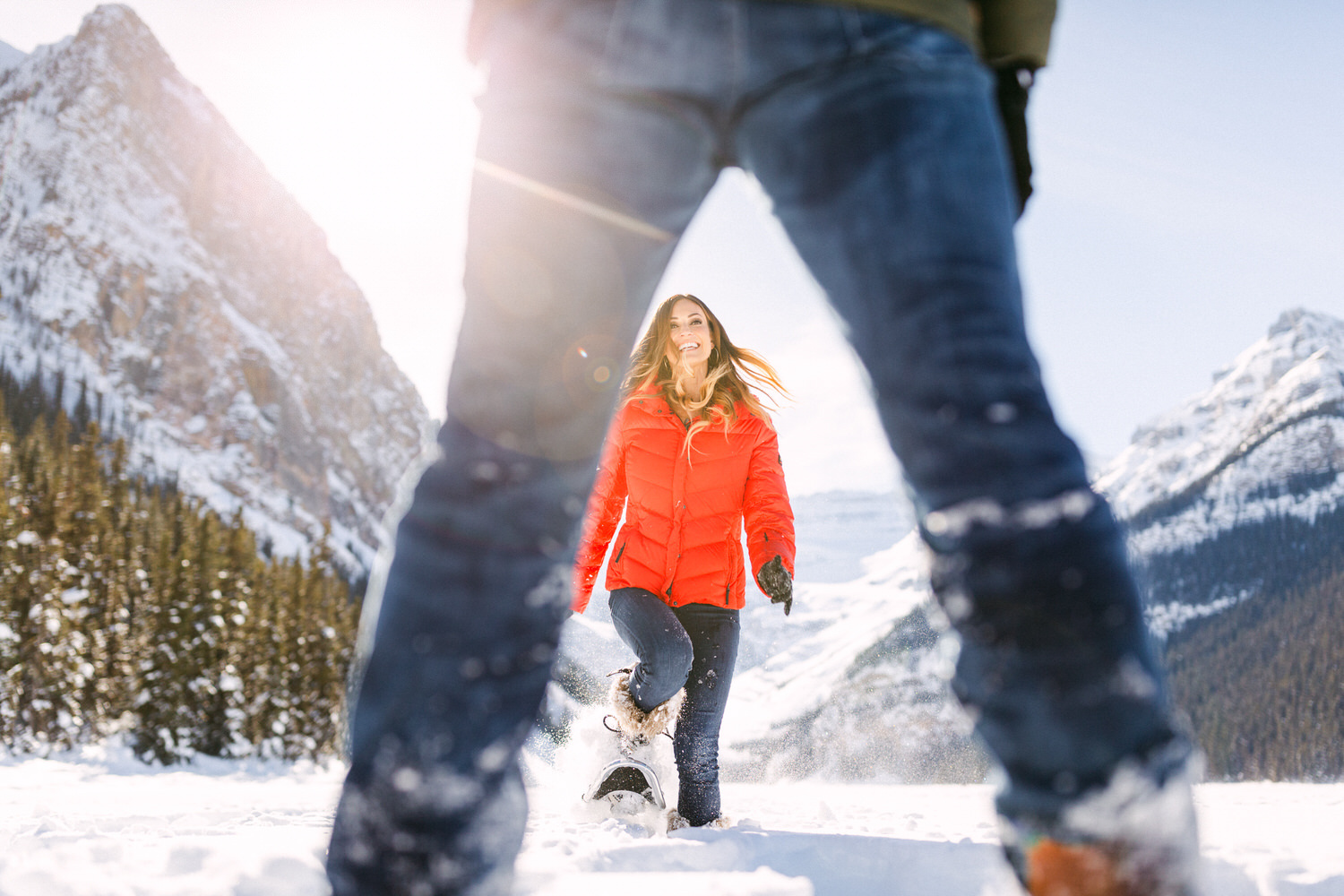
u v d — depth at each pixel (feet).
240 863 4.52
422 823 1.83
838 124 1.99
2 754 118.21
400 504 2.16
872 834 7.00
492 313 2.09
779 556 9.50
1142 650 1.75
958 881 4.95
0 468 150.92
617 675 9.47
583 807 8.98
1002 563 1.77
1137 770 1.66
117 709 141.49
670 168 2.12
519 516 2.02
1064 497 1.78
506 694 1.96
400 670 1.93
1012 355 1.91
